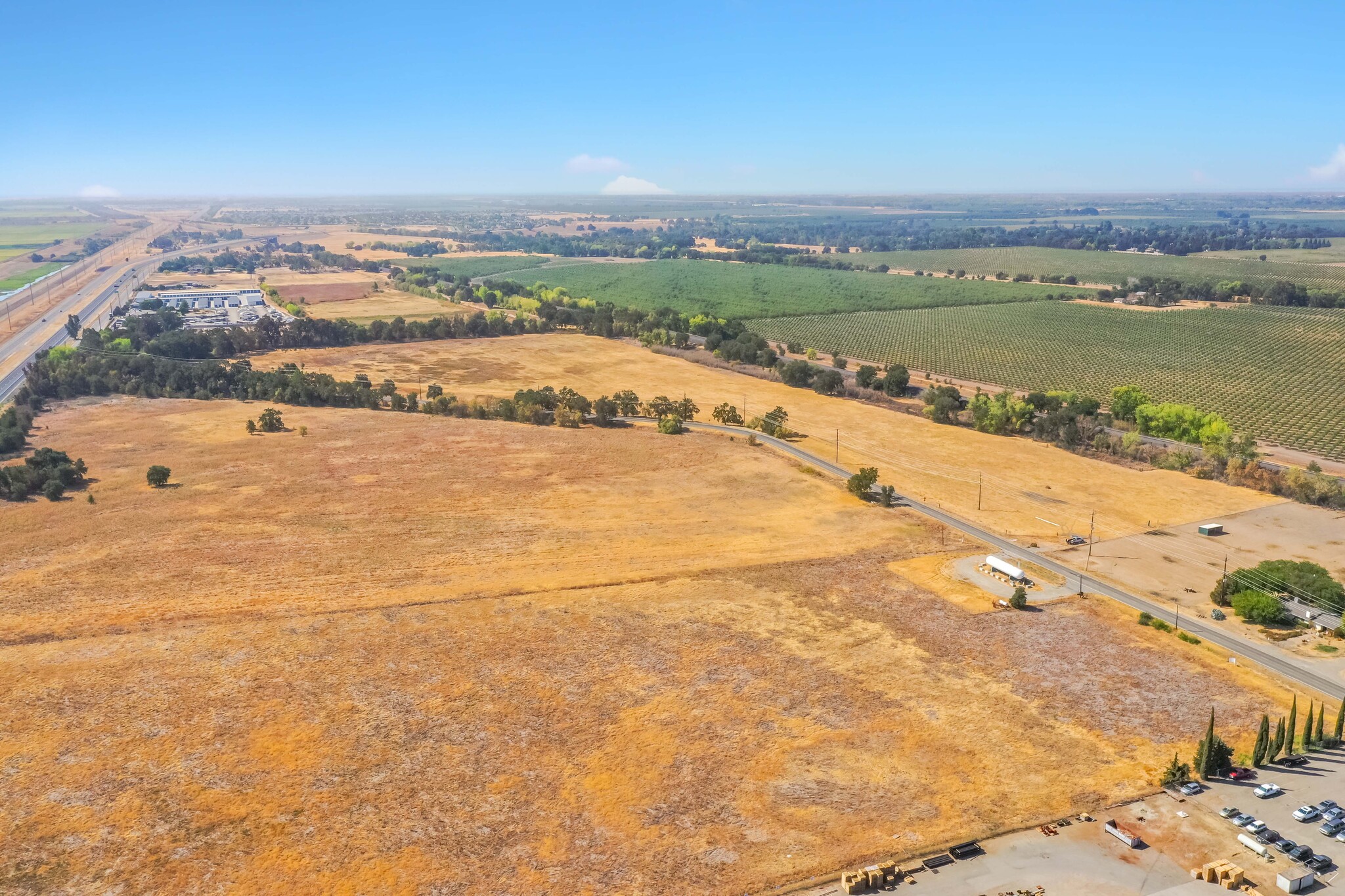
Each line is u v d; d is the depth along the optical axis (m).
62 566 147.88
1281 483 186.00
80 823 87.62
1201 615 132.75
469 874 81.38
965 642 124.56
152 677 113.62
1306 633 127.19
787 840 85.88
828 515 174.62
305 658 119.00
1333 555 152.75
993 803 91.19
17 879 80.31
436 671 116.25
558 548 157.50
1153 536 162.88
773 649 122.62
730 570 148.38
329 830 87.00
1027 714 107.19
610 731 103.50
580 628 128.12
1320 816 88.62
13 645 121.62
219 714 105.94
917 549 157.88
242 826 87.56
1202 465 199.75
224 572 146.12
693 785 94.12
